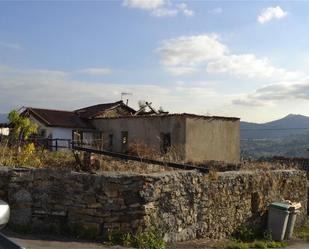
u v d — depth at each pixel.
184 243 10.55
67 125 30.78
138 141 26.36
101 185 9.55
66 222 9.61
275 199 14.35
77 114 33.16
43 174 9.68
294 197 15.44
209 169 11.99
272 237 13.20
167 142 26.91
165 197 10.29
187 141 26.03
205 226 11.52
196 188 11.22
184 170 11.53
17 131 16.89
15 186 9.55
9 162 10.77
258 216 13.60
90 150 11.02
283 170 15.34
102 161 11.23
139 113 34.12
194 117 26.58
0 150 11.70
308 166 24.16
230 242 11.58
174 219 10.50
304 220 15.84
